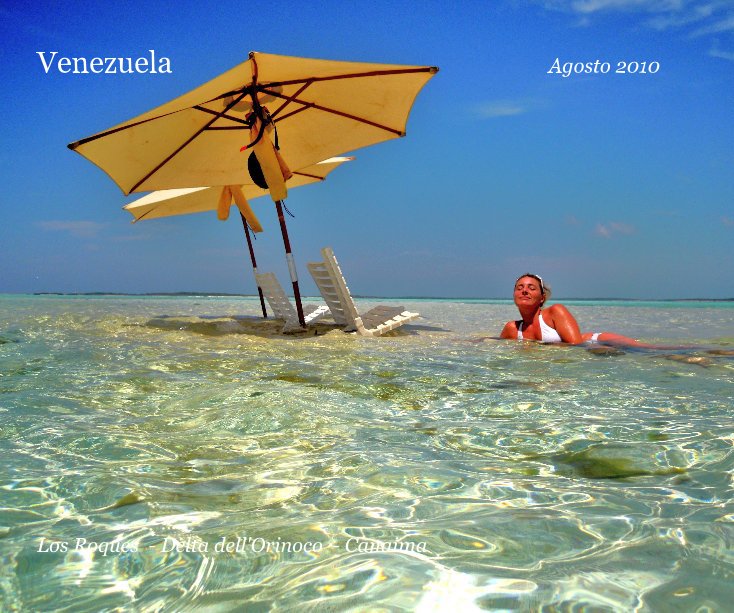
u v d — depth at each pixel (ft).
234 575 4.09
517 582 3.85
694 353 17.88
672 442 7.58
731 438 7.66
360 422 9.16
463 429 8.68
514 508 5.34
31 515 5.31
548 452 7.39
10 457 7.18
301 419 9.14
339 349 20.13
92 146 24.88
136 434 8.36
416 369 15.10
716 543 4.43
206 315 40.01
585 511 5.21
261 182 28.58
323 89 27.32
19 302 61.82
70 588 3.96
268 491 5.97
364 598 3.68
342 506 5.47
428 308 67.21
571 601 3.58
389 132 29.04
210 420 9.18
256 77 24.85
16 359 16.48
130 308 50.06
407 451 7.50
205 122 27.91
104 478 6.36
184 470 6.73
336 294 28.43
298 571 4.11
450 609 3.52
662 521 4.93
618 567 4.04
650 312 56.59
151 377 13.60
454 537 4.63
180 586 3.95
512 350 19.39
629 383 12.77
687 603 3.54
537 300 22.34
